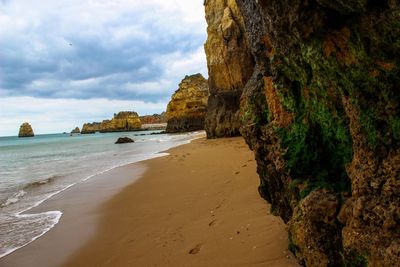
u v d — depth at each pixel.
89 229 7.77
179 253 5.45
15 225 8.58
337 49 2.93
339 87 3.23
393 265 2.56
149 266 5.23
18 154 39.09
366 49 2.64
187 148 23.88
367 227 2.95
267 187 6.24
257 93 5.98
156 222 7.41
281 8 3.08
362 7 2.43
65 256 6.36
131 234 6.96
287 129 4.81
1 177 18.52
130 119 118.94
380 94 2.79
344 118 3.61
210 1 30.03
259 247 4.93
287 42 3.59
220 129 28.59
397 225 2.70
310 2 2.71
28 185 14.73
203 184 10.16
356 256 3.05
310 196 3.85
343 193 3.66
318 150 4.33
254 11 4.78
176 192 9.86
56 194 12.24
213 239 5.64
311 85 3.95
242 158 13.95
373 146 2.96
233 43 27.17
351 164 3.39
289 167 4.62
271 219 5.79
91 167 19.80
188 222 6.88
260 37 4.80
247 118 6.05
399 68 2.55
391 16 2.32
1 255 6.64
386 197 2.82
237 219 6.28
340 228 3.49
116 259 5.81
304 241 3.83
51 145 56.53
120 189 11.87
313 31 2.93
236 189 8.59
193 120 57.66
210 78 30.33
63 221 8.67
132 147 35.50
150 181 12.44
